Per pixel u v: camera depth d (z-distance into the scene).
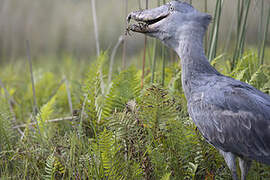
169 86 8.77
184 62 6.08
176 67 9.18
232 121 5.62
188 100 6.21
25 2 18.86
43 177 6.46
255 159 5.59
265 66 8.45
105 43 13.01
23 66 15.40
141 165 6.36
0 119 7.86
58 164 6.82
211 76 6.01
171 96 7.69
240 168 6.28
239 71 8.04
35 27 19.17
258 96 5.67
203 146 6.44
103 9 17.97
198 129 6.32
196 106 6.00
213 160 6.53
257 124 5.45
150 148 6.37
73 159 6.43
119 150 6.21
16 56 17.44
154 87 6.45
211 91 5.87
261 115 5.46
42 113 8.43
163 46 8.62
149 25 6.38
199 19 6.02
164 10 6.25
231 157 5.94
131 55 14.20
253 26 11.55
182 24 6.06
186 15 6.05
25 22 18.12
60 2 20.17
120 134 6.49
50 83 12.81
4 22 17.95
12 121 9.24
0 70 15.88
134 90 7.99
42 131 7.90
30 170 6.75
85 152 6.86
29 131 8.26
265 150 5.43
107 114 7.86
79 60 16.78
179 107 7.70
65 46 18.84
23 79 13.96
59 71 15.65
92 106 7.59
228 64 9.19
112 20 16.09
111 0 18.31
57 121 9.22
